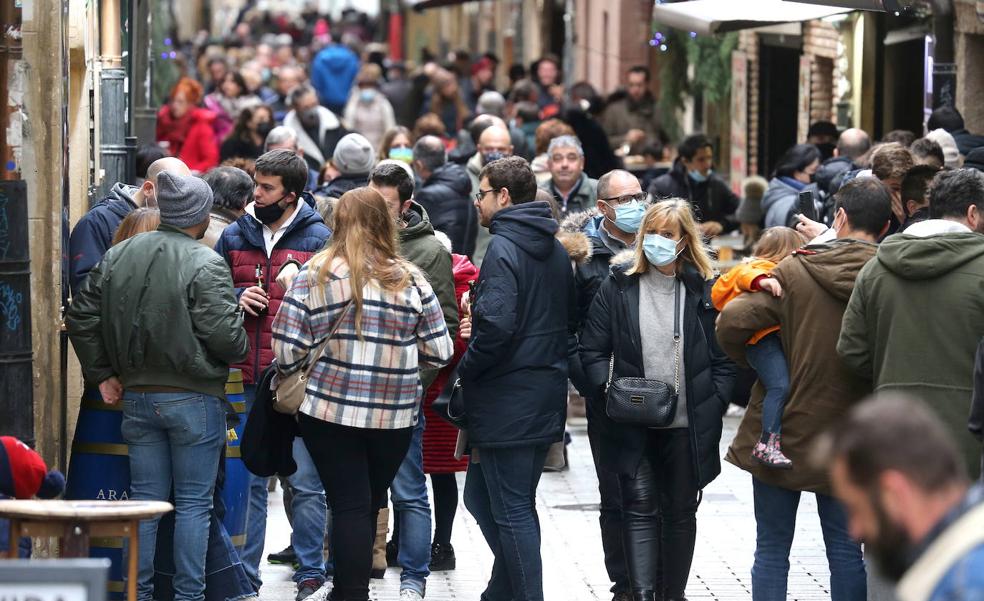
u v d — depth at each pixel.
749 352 20.39
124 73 35.56
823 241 20.47
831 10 34.59
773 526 20.44
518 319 21.05
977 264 18.55
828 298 19.75
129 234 22.16
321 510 23.94
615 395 21.31
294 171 23.56
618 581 23.11
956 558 9.47
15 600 12.26
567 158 34.16
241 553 22.94
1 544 17.05
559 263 21.48
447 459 25.94
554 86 71.25
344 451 20.59
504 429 21.11
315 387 20.50
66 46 25.11
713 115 62.97
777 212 37.34
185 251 21.00
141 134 48.44
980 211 19.09
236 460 22.69
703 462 21.69
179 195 21.17
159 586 21.75
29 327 20.19
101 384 21.23
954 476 9.71
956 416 18.48
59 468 25.00
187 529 20.98
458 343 25.45
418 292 20.77
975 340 18.50
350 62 79.69
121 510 16.23
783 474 19.95
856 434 9.83
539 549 21.47
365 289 20.39
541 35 111.94
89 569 12.30
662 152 52.69
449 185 35.12
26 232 20.08
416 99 79.25
